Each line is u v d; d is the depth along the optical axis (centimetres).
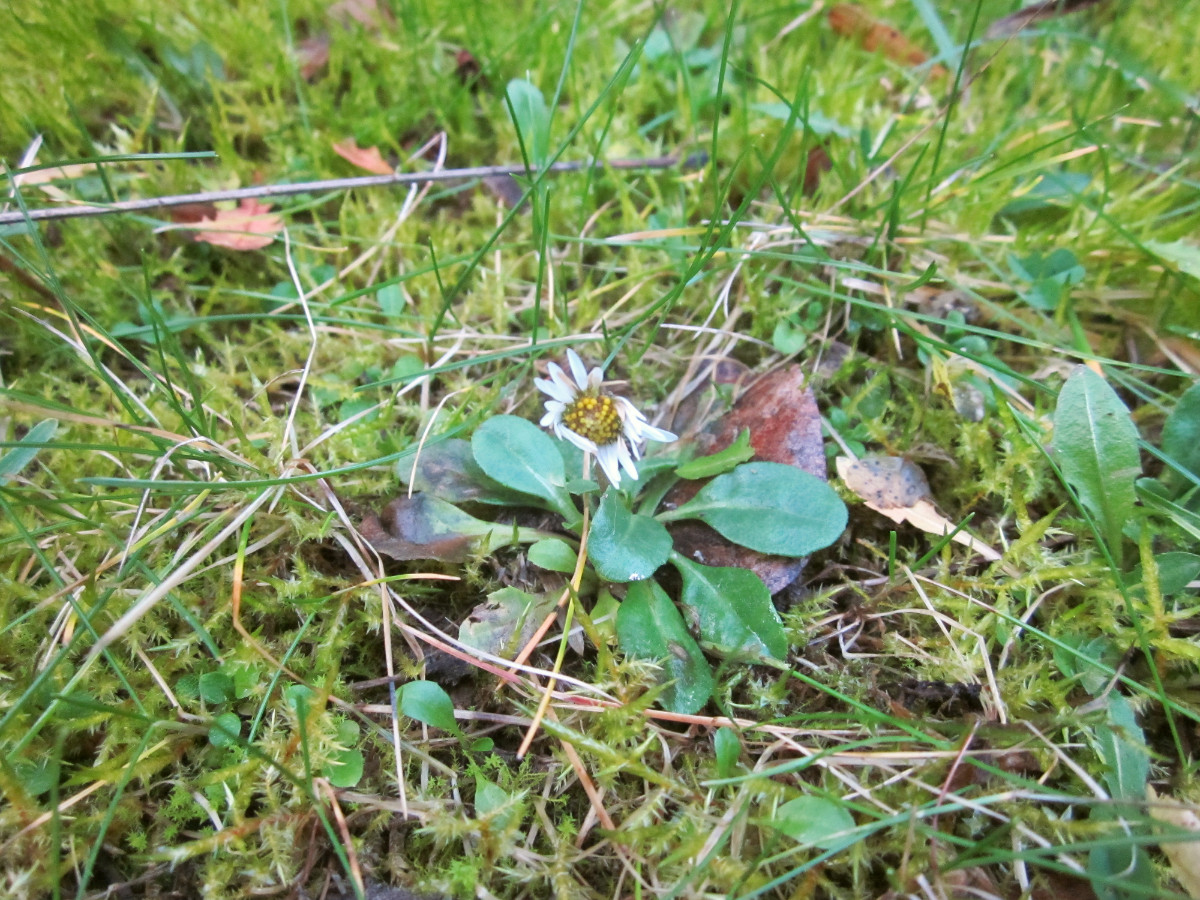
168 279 16
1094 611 12
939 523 12
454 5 20
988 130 18
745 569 11
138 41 18
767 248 15
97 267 15
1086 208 16
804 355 15
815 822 9
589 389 12
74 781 10
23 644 11
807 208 16
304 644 11
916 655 11
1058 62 20
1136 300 15
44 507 11
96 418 12
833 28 21
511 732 11
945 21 21
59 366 14
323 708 10
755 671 11
